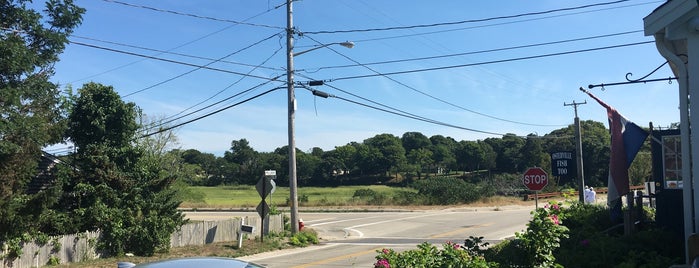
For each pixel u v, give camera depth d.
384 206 46.41
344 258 15.78
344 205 47.62
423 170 119.75
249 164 128.25
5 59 12.26
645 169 55.59
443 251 7.80
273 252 18.19
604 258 8.35
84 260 14.88
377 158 118.06
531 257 7.62
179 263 4.84
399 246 19.20
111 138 19.22
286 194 79.00
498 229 25.02
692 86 7.61
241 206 49.81
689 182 7.89
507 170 94.00
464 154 106.31
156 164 19.98
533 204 47.06
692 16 7.59
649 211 14.47
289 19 21.98
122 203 17.06
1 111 12.68
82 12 14.23
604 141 70.19
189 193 51.38
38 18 13.40
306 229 23.41
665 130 11.73
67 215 15.64
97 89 19.22
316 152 144.25
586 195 29.80
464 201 48.41
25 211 13.45
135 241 16.12
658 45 8.08
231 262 4.97
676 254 9.45
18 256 13.09
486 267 7.23
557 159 29.55
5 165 12.98
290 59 22.09
